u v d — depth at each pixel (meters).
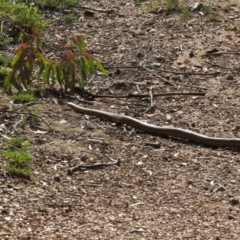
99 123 11.52
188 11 16.94
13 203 8.70
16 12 14.98
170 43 15.24
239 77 13.86
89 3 17.44
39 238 7.92
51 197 9.00
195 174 10.07
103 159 10.28
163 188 9.58
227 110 12.41
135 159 10.38
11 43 14.52
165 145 10.95
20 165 9.72
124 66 14.01
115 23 16.23
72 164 10.00
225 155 10.73
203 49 14.99
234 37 15.66
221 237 8.31
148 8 17.19
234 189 9.68
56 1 16.77
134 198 9.22
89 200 9.04
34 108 11.68
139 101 12.63
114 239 8.05
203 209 9.06
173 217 8.77
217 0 17.84
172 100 12.71
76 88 12.73
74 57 11.09
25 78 11.09
